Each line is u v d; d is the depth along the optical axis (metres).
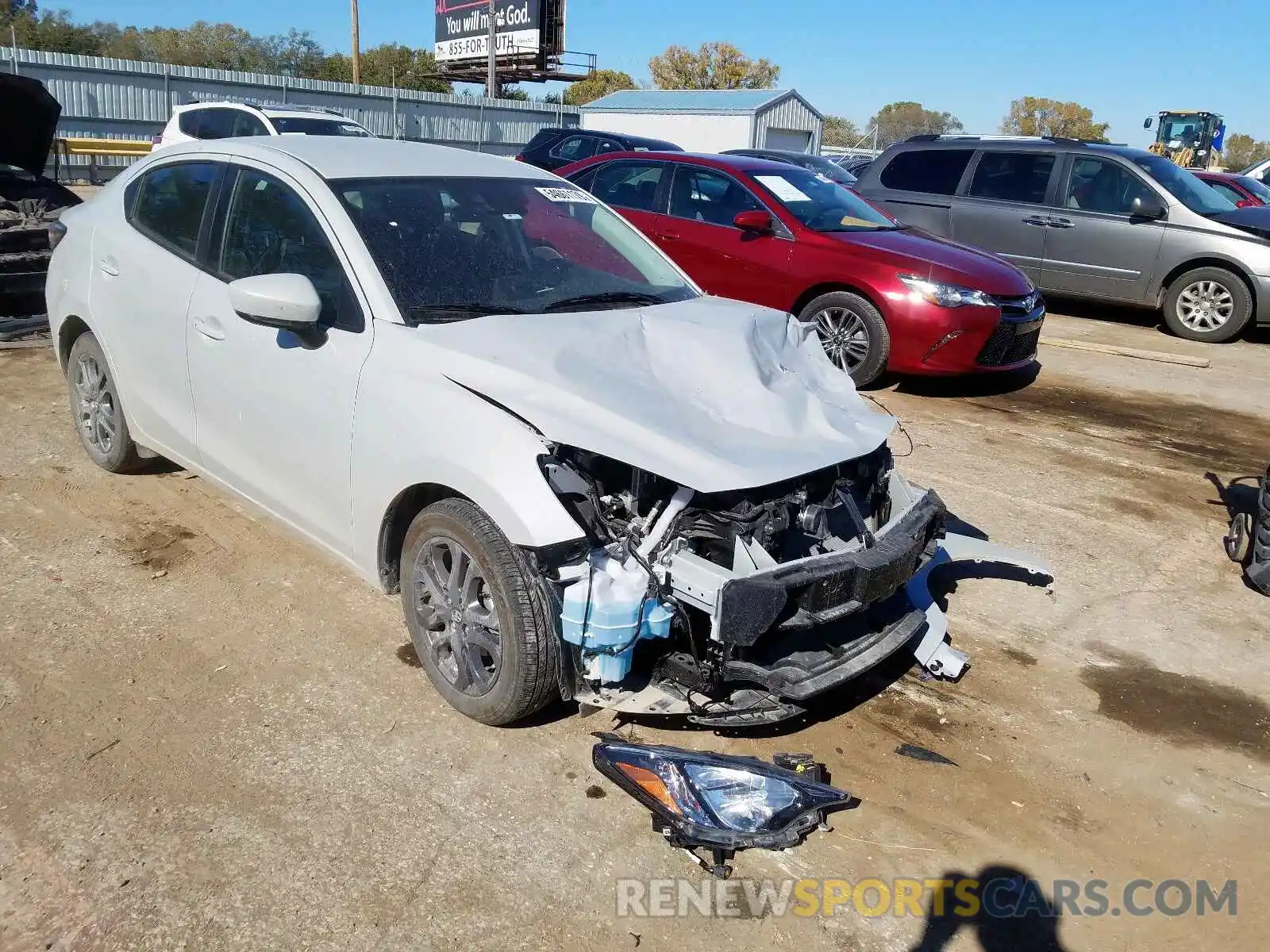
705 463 2.84
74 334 5.00
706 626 2.96
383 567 3.46
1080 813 3.12
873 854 2.88
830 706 3.58
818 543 3.11
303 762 3.06
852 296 7.48
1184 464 6.55
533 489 2.86
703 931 2.56
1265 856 2.98
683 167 8.38
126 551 4.31
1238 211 10.83
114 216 4.65
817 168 16.44
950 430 6.97
